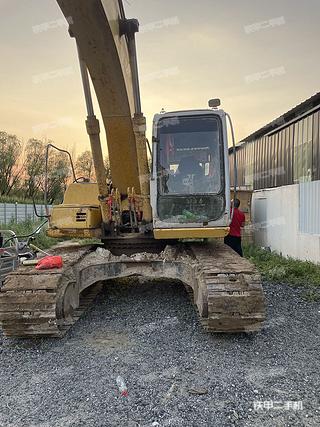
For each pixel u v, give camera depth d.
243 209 12.81
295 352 4.23
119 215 6.52
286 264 8.73
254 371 3.77
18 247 6.89
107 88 5.54
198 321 5.23
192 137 5.93
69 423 2.96
